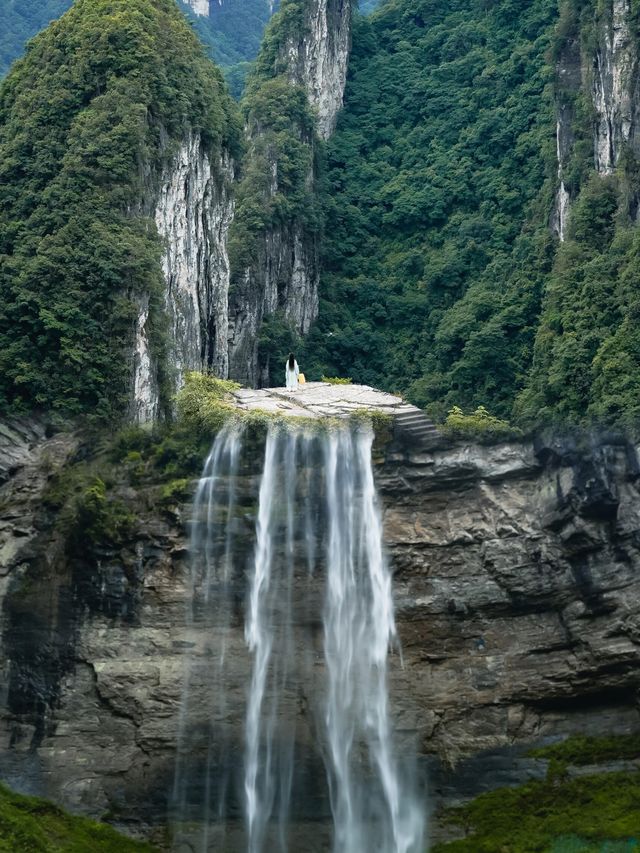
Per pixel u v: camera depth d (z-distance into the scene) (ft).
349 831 190.60
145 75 237.04
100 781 186.60
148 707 189.26
